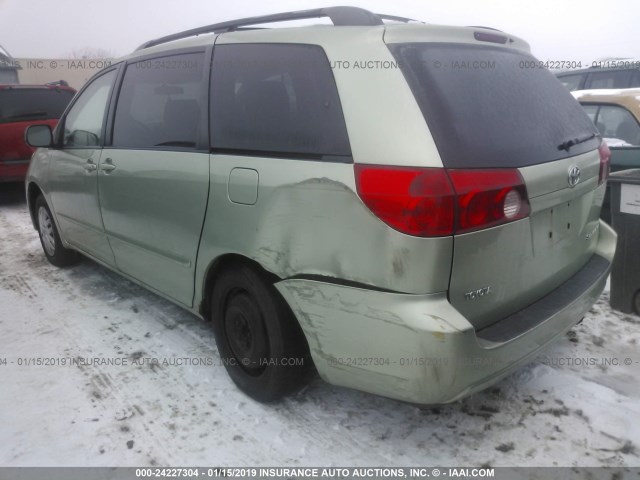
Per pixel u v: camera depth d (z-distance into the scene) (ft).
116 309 12.49
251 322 8.35
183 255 9.29
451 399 6.35
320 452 7.59
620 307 11.49
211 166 8.35
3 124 23.27
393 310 6.31
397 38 6.88
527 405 8.45
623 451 7.43
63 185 13.14
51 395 9.09
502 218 6.53
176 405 8.73
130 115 10.68
